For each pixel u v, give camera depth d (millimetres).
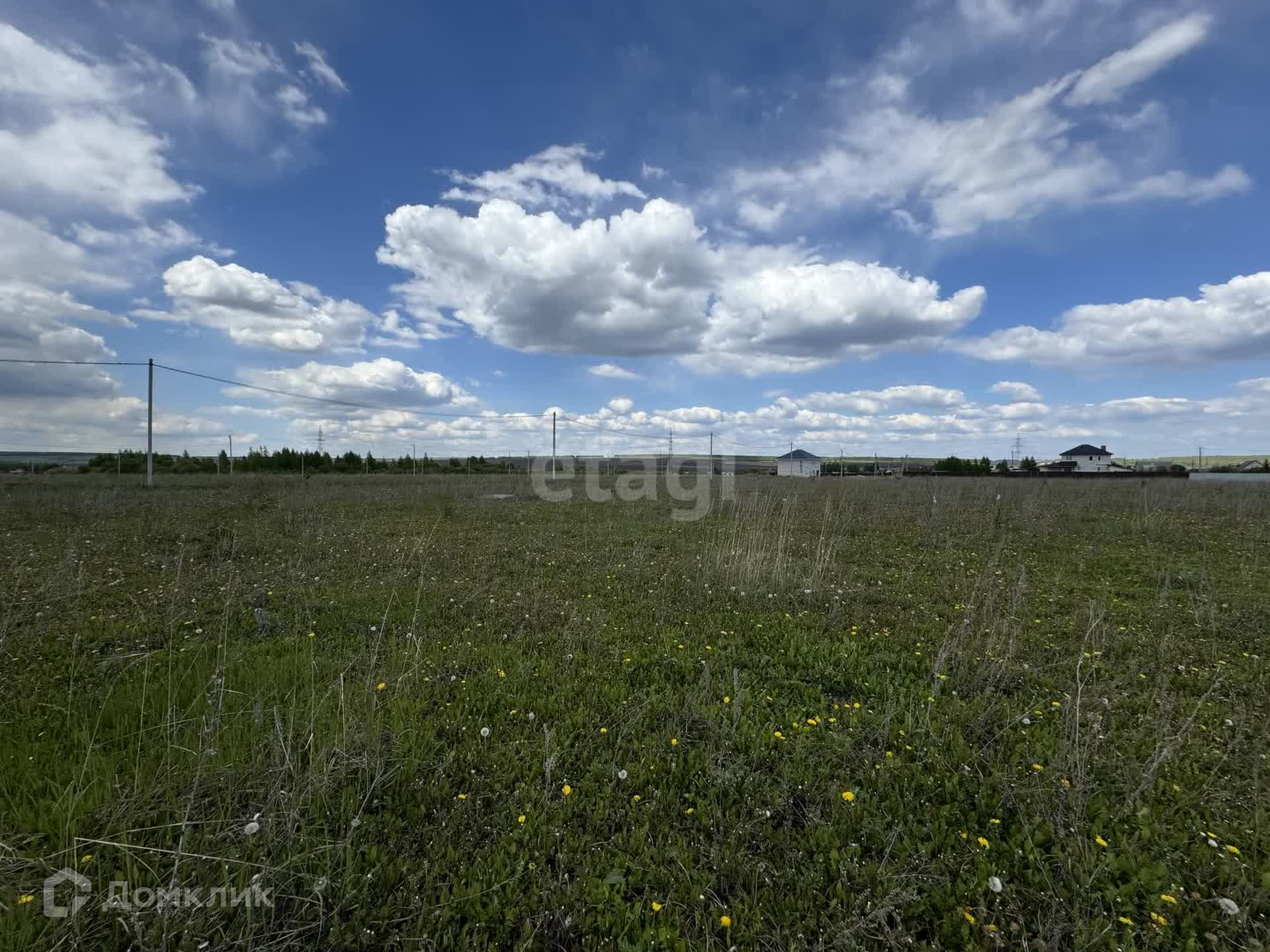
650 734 3768
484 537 11758
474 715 4039
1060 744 3350
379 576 8180
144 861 2455
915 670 4883
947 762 3393
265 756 3246
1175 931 2303
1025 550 10484
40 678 4504
